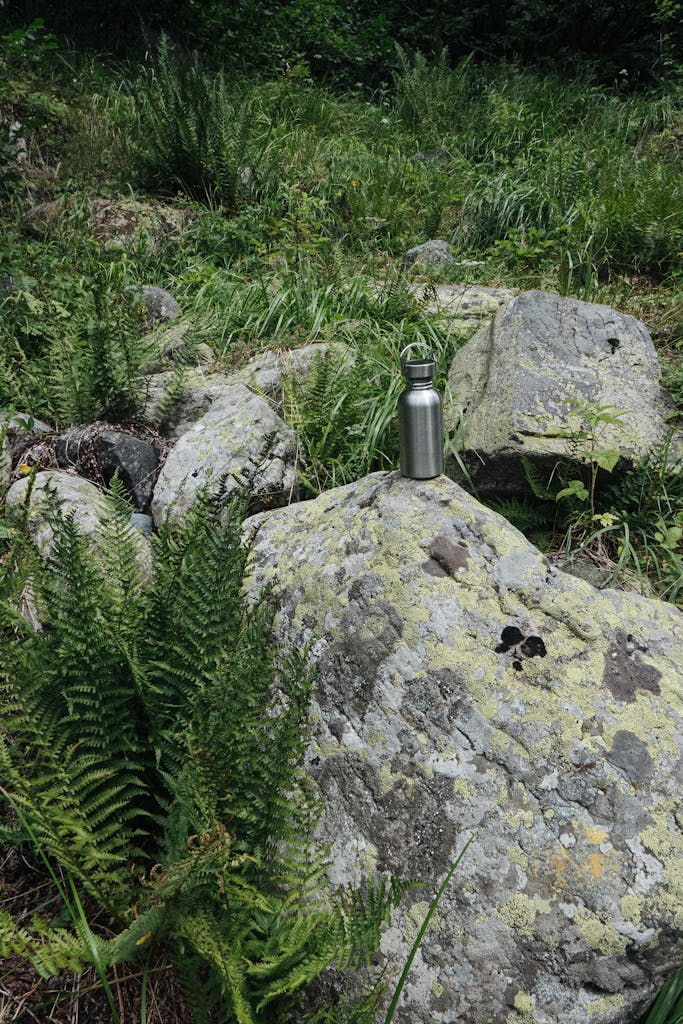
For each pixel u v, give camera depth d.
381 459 3.47
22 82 6.62
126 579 2.20
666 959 1.64
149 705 1.96
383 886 1.67
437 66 9.55
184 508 3.08
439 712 1.92
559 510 3.20
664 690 1.94
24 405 3.68
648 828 1.73
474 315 4.60
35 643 2.06
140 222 5.75
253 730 1.88
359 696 2.00
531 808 1.77
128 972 1.85
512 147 7.97
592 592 2.12
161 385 3.88
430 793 1.84
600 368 3.48
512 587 2.09
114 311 4.06
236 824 1.87
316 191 6.51
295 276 4.91
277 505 3.19
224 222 5.80
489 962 1.67
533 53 11.38
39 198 5.85
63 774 1.74
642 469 3.08
